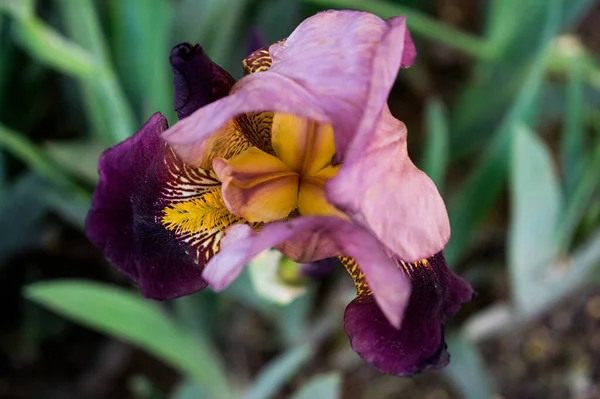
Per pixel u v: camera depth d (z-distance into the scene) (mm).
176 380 585
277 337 592
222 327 574
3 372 571
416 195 316
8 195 514
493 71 559
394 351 332
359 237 296
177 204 345
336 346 582
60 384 571
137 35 479
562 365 585
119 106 461
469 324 564
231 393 484
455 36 542
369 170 303
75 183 513
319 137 343
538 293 505
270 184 345
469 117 580
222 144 340
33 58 538
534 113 519
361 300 341
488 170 482
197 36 499
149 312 438
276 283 402
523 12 525
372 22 311
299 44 317
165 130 313
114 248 328
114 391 577
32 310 574
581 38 719
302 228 296
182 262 343
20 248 566
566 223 481
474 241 618
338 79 305
